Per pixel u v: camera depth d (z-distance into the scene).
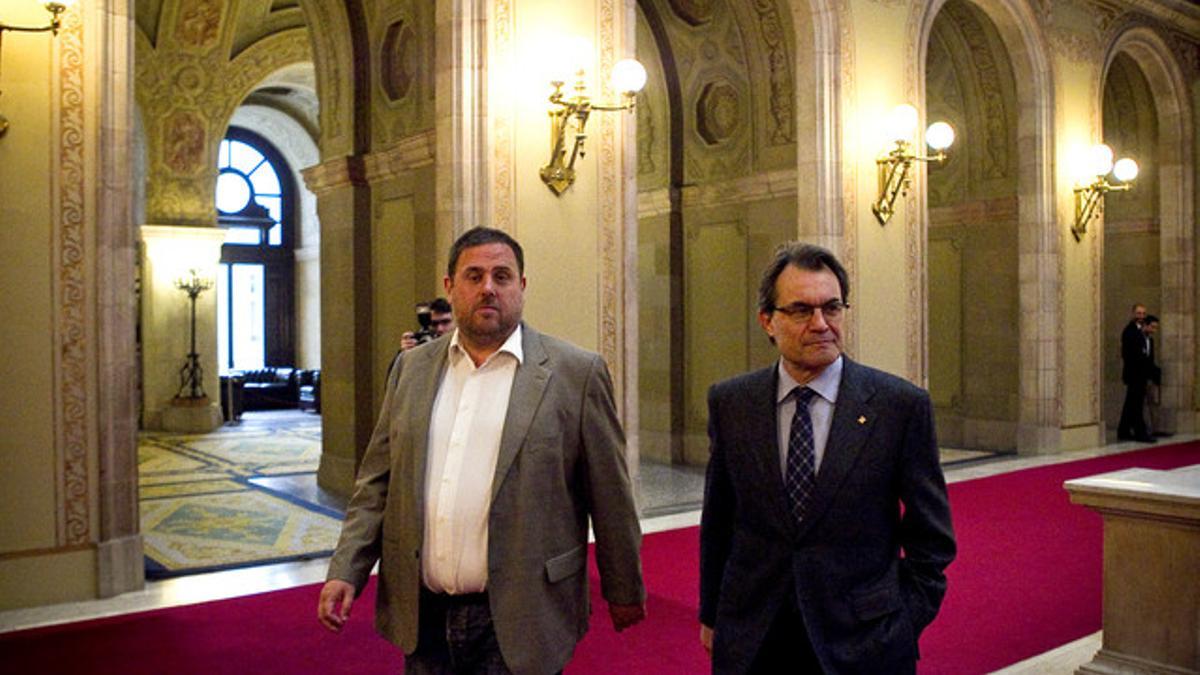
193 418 14.73
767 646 2.42
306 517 7.92
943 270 12.52
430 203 7.75
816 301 2.36
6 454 5.31
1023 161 11.66
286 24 14.87
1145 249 14.48
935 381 12.62
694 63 10.68
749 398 2.50
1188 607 3.78
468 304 2.51
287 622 5.05
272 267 20.58
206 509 8.26
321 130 9.35
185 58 14.10
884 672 2.28
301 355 20.77
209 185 14.94
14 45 5.37
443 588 2.50
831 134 9.27
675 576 5.94
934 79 12.38
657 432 11.20
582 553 2.58
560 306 7.36
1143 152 14.43
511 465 2.46
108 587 5.52
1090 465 10.53
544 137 7.32
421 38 7.87
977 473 9.98
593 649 4.61
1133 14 13.04
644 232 11.29
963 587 5.73
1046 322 11.61
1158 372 13.16
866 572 2.34
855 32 9.52
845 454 2.35
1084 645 4.70
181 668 4.37
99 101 5.58
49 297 5.45
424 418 2.57
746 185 10.12
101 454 5.55
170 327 14.92
